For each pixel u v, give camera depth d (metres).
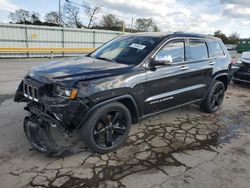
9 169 2.96
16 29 19.97
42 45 21.81
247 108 5.96
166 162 3.27
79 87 3.00
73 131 3.16
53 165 3.09
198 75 4.70
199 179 2.93
